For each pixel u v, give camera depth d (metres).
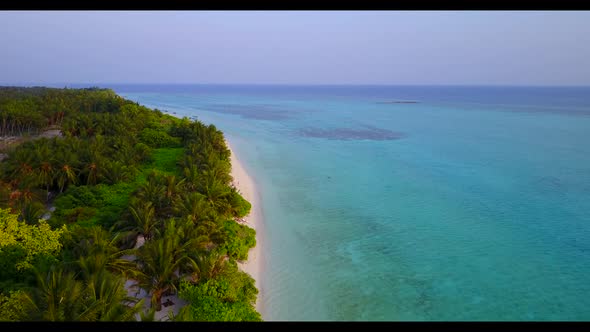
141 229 32.47
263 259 36.00
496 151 82.75
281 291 31.22
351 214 47.09
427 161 73.75
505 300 30.88
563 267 35.66
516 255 37.75
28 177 41.00
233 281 28.22
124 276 25.88
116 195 43.66
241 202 44.81
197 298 25.67
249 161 72.62
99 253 24.47
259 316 26.72
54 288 20.47
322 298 30.56
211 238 33.16
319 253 37.53
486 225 44.38
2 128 82.19
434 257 37.25
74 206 40.25
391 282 32.97
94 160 47.62
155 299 25.97
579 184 59.03
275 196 53.06
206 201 37.88
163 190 38.16
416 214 47.38
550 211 48.53
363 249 38.53
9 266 25.17
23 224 28.80
